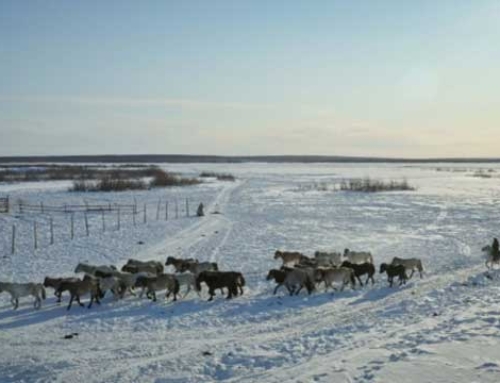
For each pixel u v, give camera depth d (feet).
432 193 224.53
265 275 72.64
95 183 248.73
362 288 65.31
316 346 41.22
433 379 30.42
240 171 495.41
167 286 59.67
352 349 39.40
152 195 203.82
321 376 32.53
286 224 129.90
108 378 36.50
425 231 118.73
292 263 79.36
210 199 195.00
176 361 39.55
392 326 46.01
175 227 122.21
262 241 103.81
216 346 43.27
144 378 36.17
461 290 61.00
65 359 40.65
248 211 158.40
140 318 52.37
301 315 52.80
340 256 78.95
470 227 124.88
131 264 70.54
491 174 439.22
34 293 56.18
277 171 504.84
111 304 57.98
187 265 69.10
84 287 56.65
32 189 221.05
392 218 142.20
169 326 49.65
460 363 32.91
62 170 380.78
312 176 393.29
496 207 168.55
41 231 114.62
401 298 59.41
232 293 60.80
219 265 79.77
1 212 142.20
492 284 64.18
